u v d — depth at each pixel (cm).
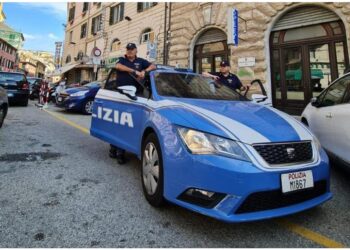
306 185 231
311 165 238
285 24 996
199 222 257
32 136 611
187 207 231
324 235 240
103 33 2180
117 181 358
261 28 1030
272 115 294
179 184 239
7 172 374
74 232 232
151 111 316
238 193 212
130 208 281
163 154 260
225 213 215
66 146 540
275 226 254
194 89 372
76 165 420
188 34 1320
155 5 1596
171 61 1409
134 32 1784
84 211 271
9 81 1141
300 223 261
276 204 225
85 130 725
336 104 388
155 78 367
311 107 489
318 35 927
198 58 1313
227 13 1149
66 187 331
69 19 3027
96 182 351
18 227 236
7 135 602
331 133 386
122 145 386
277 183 219
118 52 1967
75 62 2712
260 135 234
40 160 437
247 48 1069
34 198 296
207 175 222
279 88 1016
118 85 427
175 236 232
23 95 1171
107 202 293
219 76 577
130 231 237
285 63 1004
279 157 228
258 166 217
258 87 1027
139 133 342
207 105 301
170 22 1434
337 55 885
